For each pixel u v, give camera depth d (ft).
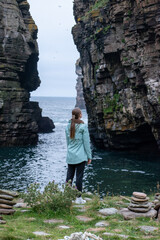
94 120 118.32
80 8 124.57
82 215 17.46
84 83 121.29
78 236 10.63
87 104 127.54
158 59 77.41
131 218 16.58
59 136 156.35
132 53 83.87
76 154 19.95
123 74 95.04
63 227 14.60
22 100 122.21
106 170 69.51
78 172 20.36
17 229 13.33
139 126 91.50
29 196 17.94
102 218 16.62
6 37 124.06
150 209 18.17
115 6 87.40
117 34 89.92
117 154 97.30
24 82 156.46
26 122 121.08
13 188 51.52
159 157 90.17
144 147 100.42
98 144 114.21
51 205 17.67
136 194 18.10
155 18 73.87
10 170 69.26
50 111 492.54
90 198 24.34
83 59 121.29
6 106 116.37
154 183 56.13
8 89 119.14
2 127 115.44
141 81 83.82
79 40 122.31
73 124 20.15
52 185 19.03
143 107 86.07
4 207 16.98
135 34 81.05
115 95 98.58
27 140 121.80
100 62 100.58
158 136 83.92
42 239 11.87
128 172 67.26
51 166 75.66
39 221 15.55
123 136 98.78
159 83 76.64
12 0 130.52
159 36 74.64
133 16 81.92
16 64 127.44
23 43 129.18
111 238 12.51
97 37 98.07
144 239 12.52
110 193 48.21
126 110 92.43
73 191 18.47
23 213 17.35
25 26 140.67
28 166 75.00
